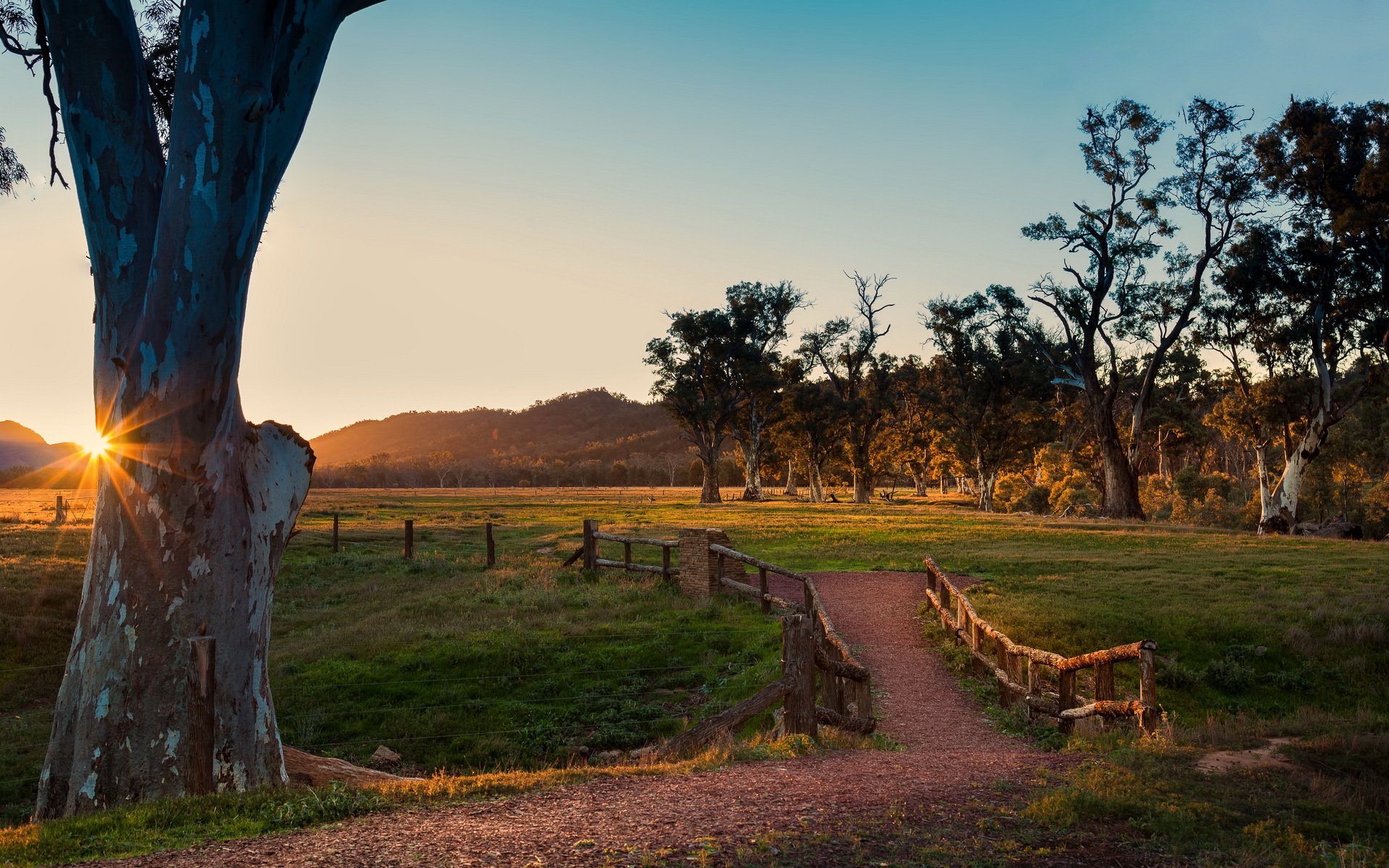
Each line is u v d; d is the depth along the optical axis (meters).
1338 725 9.85
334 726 13.66
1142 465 105.12
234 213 9.26
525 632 18.41
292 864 5.15
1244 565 26.38
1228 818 6.32
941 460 89.12
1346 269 46.56
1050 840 5.69
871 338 84.75
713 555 22.48
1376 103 44.50
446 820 6.11
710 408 81.44
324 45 10.14
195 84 9.08
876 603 21.22
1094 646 17.03
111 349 9.74
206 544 9.40
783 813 6.17
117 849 5.71
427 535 43.72
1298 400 49.91
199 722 7.91
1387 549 31.55
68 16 9.37
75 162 9.78
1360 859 5.43
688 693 15.16
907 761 8.45
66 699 9.17
